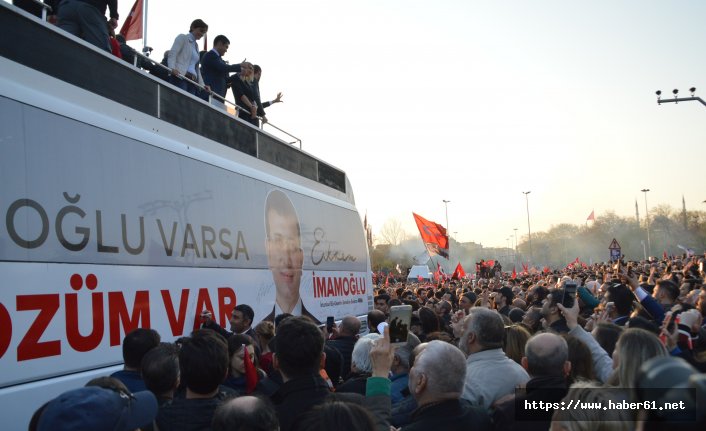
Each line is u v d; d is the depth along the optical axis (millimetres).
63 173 4539
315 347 3652
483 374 4223
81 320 4453
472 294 10172
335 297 9602
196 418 3352
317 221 9312
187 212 5988
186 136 6352
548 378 3721
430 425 3332
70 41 4961
